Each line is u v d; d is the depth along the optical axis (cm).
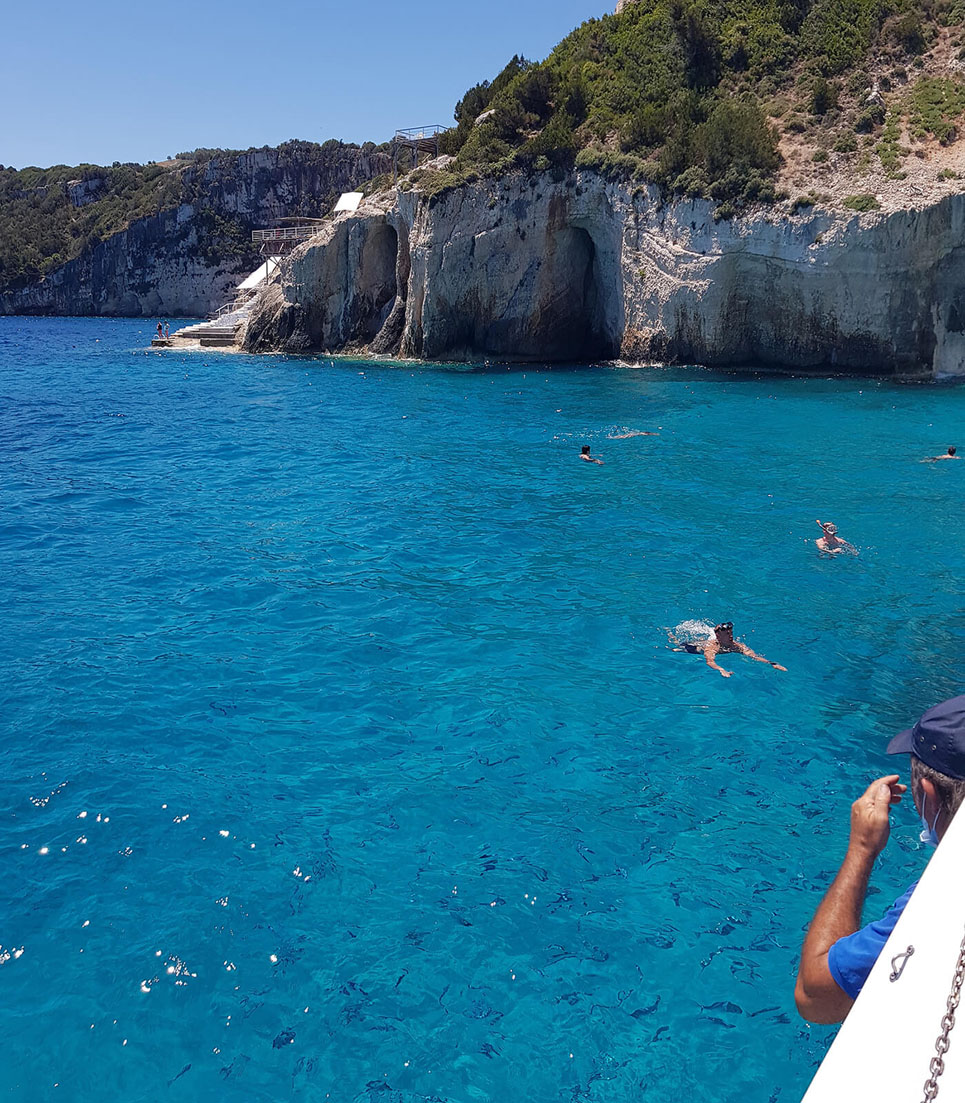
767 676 958
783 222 3184
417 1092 468
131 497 1677
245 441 2227
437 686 930
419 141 4672
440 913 601
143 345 5769
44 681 926
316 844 672
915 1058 169
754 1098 466
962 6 3703
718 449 2058
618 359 3822
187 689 915
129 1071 479
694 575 1255
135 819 696
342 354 4419
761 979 546
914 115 3375
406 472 1873
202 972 547
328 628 1075
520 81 4316
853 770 784
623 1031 507
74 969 546
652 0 4472
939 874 200
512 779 764
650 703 898
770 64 3841
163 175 12762
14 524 1489
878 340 3203
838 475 1798
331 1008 521
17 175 14825
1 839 669
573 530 1457
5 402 2906
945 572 1263
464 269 3916
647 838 684
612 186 3641
